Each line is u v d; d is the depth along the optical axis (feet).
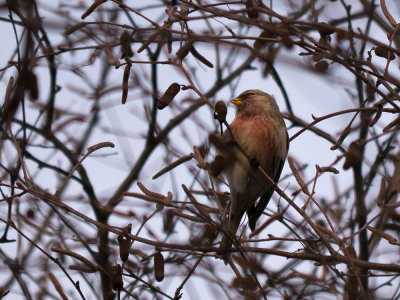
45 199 15.62
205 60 16.58
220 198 22.07
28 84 13.48
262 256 18.40
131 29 16.21
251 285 14.87
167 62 16.46
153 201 14.93
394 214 15.69
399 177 19.17
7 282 19.83
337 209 20.15
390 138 19.26
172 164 16.71
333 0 15.90
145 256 15.94
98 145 16.60
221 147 15.15
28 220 19.31
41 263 18.79
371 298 16.07
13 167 18.19
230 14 14.66
